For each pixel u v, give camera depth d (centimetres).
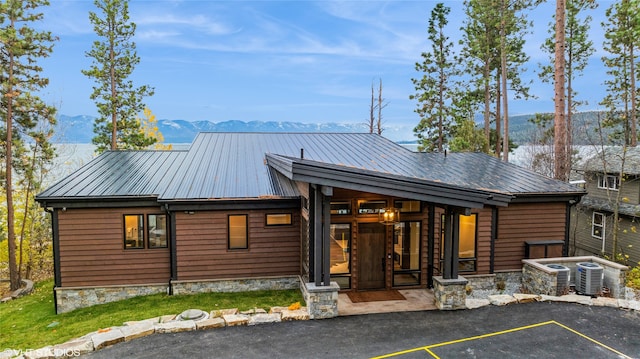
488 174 1371
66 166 2305
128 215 1152
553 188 1283
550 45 2441
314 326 820
